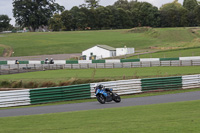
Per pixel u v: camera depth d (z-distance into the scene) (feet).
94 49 316.81
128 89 100.63
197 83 108.88
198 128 40.83
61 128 46.26
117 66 206.69
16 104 88.99
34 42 489.67
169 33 507.71
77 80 141.59
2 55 382.83
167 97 88.17
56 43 476.54
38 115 63.00
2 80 163.12
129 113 57.98
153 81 103.86
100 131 42.29
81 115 59.06
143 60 213.87
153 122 46.85
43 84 148.05
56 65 223.51
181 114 53.06
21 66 233.35
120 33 603.26
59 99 94.02
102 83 97.35
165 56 248.73
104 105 77.61
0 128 49.06
